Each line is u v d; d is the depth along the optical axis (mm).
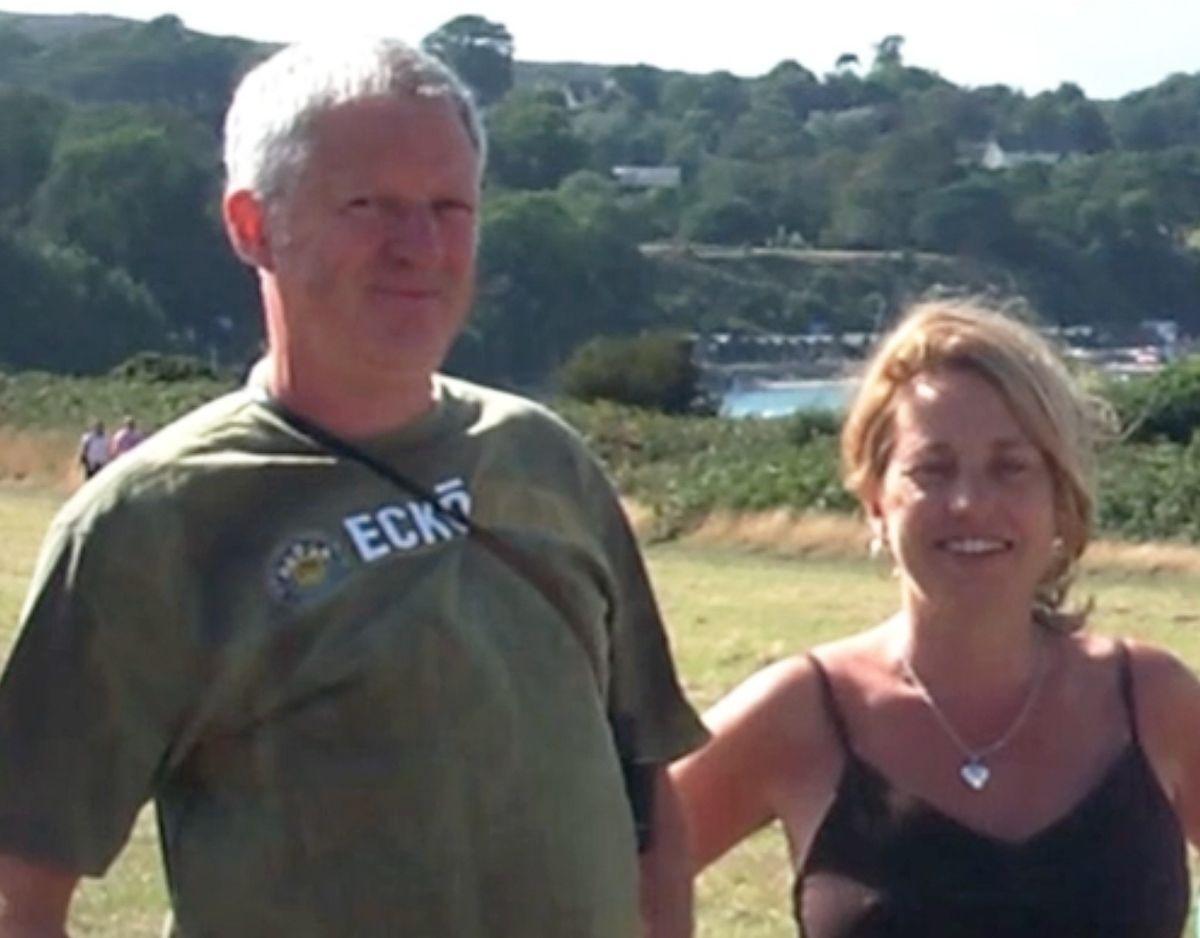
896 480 4438
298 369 3791
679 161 121812
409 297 3734
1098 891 4281
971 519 4375
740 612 23453
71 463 45188
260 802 3689
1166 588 27812
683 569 30672
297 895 3676
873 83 137375
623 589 4109
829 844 4383
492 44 112000
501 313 72375
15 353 75000
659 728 4191
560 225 77375
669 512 34750
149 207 78875
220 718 3697
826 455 34531
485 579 3820
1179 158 93375
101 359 75562
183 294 78688
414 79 3768
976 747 4398
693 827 4465
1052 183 90812
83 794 3709
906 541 4426
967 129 129375
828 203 96562
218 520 3715
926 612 4434
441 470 3824
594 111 132750
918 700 4434
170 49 121125
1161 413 36500
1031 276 84875
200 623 3684
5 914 3732
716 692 16328
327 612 3695
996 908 4262
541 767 3781
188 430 3768
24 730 3721
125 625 3689
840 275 88688
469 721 3725
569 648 3889
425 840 3686
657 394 54000
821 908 4363
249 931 3705
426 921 3684
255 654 3670
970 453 4395
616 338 60875
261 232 3791
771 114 130000
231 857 3697
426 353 3762
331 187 3717
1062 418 4406
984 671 4426
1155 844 4363
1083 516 4469
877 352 4492
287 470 3744
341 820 3672
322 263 3725
